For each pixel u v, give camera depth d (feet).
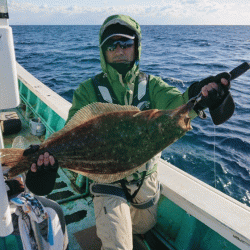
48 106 13.93
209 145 21.79
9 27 3.34
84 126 4.33
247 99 35.94
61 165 4.33
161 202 7.75
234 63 78.48
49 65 79.97
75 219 8.45
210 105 3.98
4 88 3.48
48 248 4.84
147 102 5.95
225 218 5.60
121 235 5.46
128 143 4.36
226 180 17.30
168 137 4.23
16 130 14.61
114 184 6.10
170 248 7.08
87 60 90.89
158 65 72.59
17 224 4.98
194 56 96.58
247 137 23.39
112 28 5.46
